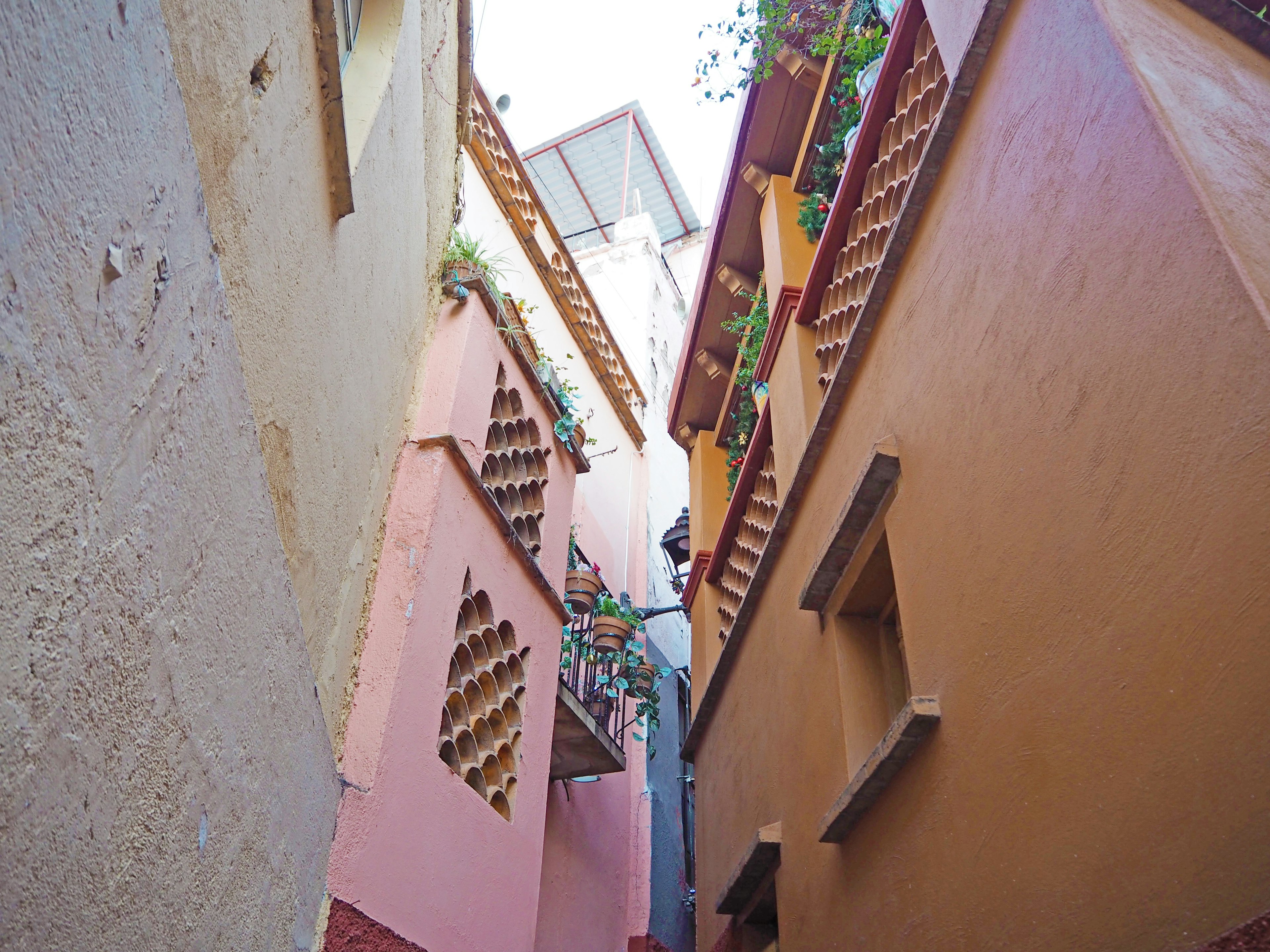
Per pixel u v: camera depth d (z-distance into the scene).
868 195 6.70
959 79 4.49
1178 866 2.48
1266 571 2.32
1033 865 3.13
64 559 1.87
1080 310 3.33
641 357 16.86
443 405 6.06
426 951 4.70
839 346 6.76
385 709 4.81
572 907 8.41
